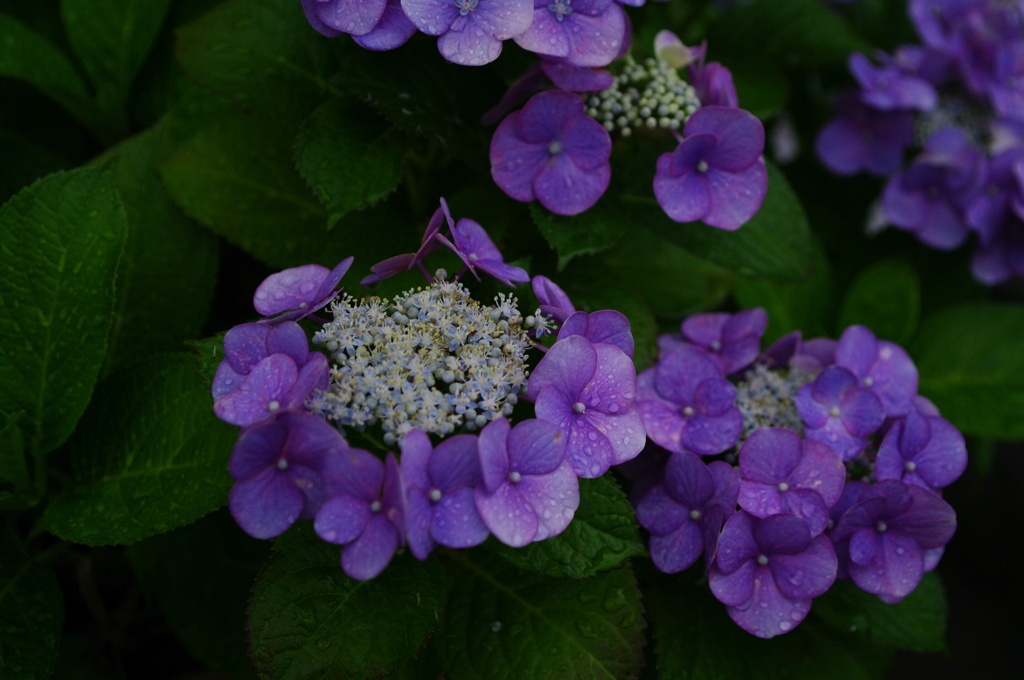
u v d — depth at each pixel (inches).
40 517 34.9
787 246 36.4
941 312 39.3
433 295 33.1
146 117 38.2
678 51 35.4
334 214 34.0
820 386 34.6
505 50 34.8
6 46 36.3
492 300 34.2
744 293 38.4
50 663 34.0
